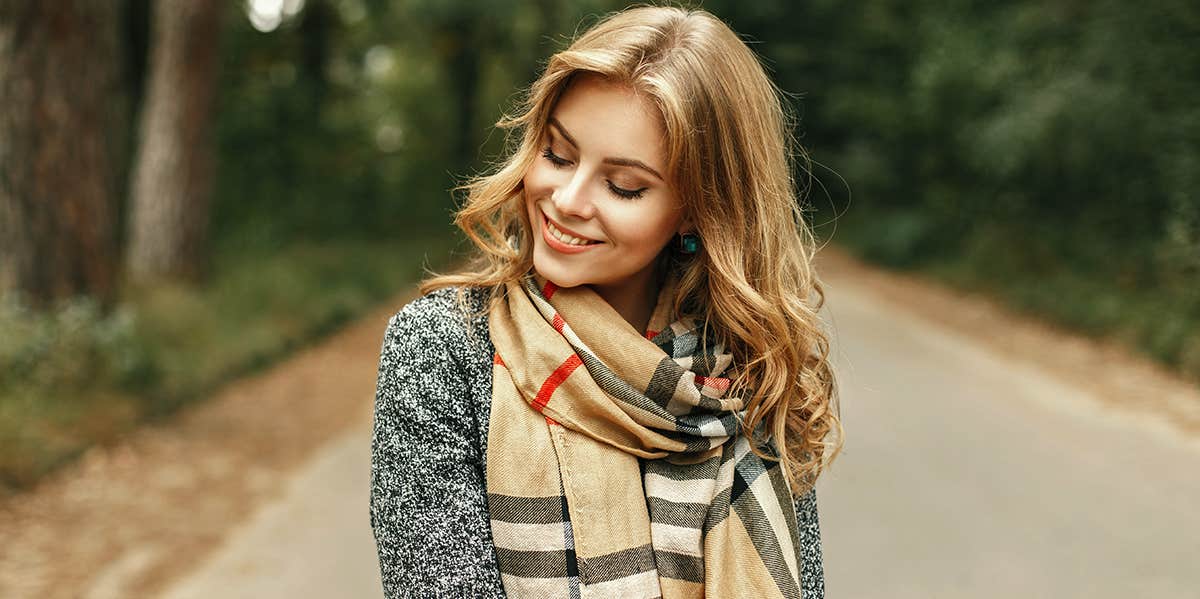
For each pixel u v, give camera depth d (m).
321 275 13.73
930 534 4.42
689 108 1.20
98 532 4.40
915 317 12.34
